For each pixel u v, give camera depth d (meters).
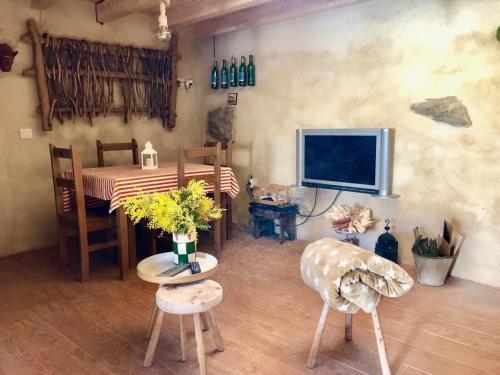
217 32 4.40
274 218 3.83
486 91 2.72
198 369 1.91
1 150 3.55
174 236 2.04
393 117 3.21
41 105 3.66
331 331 2.25
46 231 3.89
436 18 2.90
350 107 3.48
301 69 3.79
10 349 2.09
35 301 2.65
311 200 3.88
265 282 2.94
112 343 2.14
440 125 2.97
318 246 1.98
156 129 4.62
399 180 3.24
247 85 4.30
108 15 3.86
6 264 3.38
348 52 3.42
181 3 3.89
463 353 2.02
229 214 4.00
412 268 3.17
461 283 2.89
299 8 3.61
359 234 3.56
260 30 4.07
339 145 3.47
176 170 3.38
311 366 1.91
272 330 2.26
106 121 4.20
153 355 1.93
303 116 3.84
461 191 2.92
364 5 3.27
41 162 3.79
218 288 1.89
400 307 2.53
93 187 3.04
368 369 1.89
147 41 4.45
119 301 2.65
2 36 3.45
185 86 4.82
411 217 3.21
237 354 2.03
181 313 1.72
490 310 2.48
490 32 2.66
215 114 4.71
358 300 1.69
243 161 4.48
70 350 2.08
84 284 2.93
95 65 4.01
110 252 3.64
